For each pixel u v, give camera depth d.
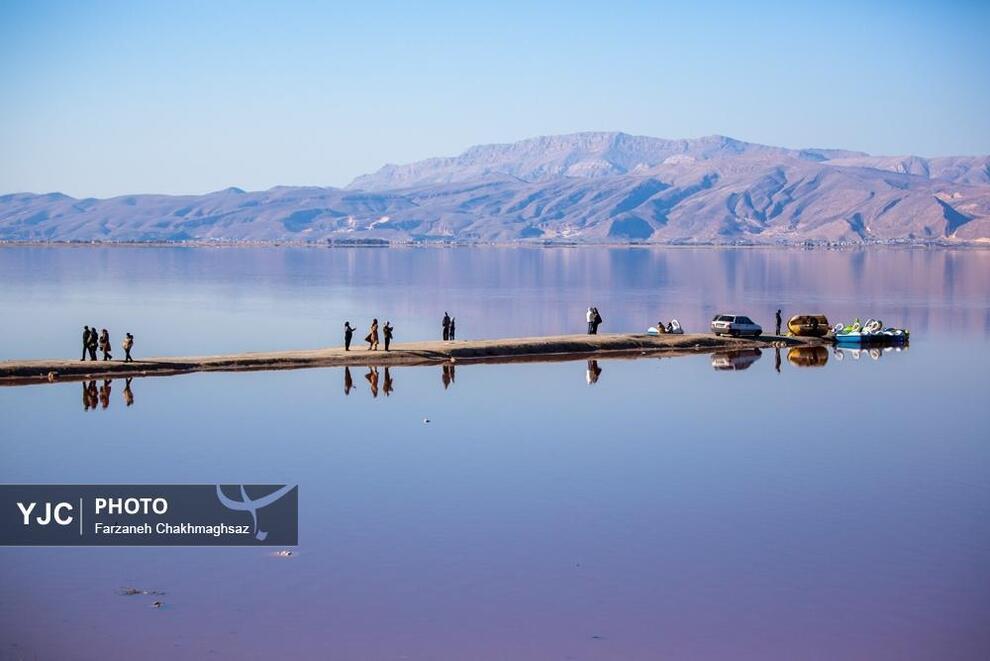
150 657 33.56
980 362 95.69
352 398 71.44
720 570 40.47
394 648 34.28
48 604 37.34
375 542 43.00
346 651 34.06
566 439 60.12
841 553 42.25
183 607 37.12
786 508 47.75
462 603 37.44
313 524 45.03
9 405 67.94
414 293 198.75
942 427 64.69
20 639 34.72
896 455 57.25
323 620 36.16
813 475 53.06
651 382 80.31
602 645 34.56
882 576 40.09
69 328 125.88
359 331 125.38
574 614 36.72
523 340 96.88
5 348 105.56
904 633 35.69
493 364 88.69
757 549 42.59
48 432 60.66
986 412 69.69
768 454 57.28
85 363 80.19
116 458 55.09
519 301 179.38
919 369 90.31
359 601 37.59
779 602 37.84
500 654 34.00
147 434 60.25
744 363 92.56
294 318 141.50
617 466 54.28
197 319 138.88
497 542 42.97
